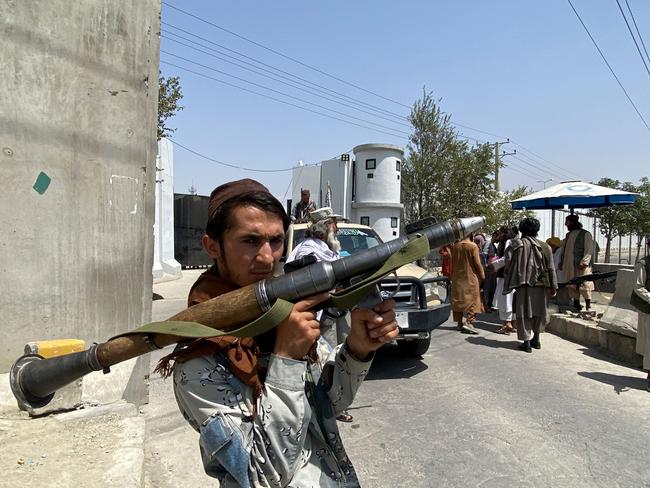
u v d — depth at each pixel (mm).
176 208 19656
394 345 6598
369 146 19141
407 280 5223
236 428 1051
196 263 20094
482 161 21203
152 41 4078
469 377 5145
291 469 1086
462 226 1189
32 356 1501
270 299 1054
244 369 1101
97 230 3484
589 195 8383
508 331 7430
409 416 4055
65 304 3266
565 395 4562
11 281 2969
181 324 1028
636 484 2951
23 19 2961
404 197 22266
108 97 3520
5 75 2895
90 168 3406
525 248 6137
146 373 4047
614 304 6383
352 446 3492
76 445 2232
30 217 3051
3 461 2047
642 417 4008
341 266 1104
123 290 3740
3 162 2902
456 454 3352
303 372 1090
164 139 15172
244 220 1188
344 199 19906
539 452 3375
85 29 3322
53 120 3146
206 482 2840
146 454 3205
